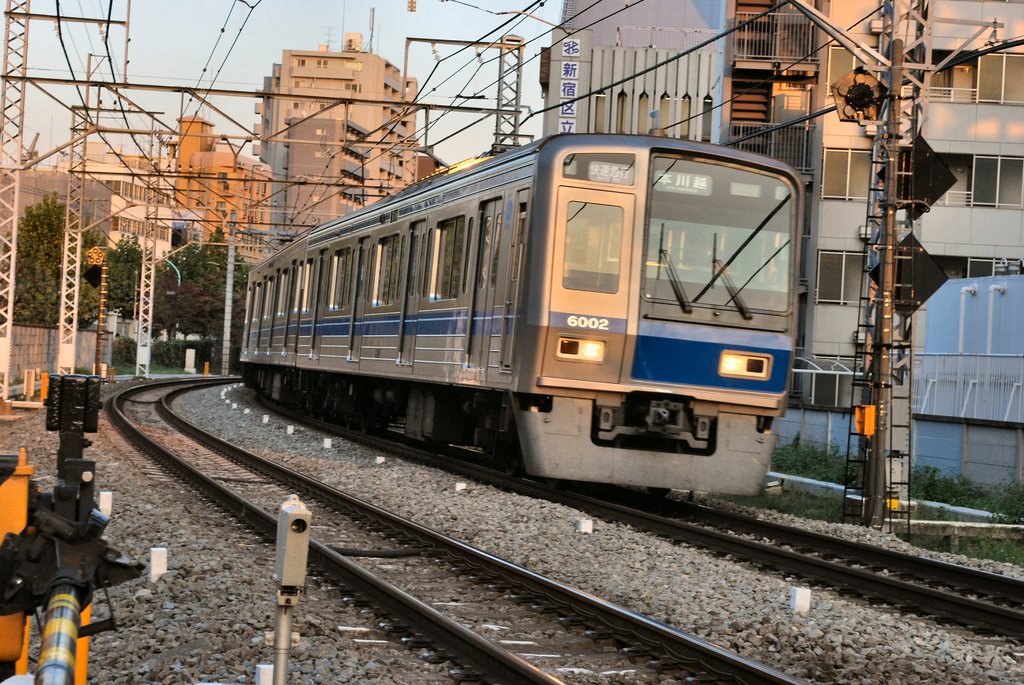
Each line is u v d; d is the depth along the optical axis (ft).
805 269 213.66
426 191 114.83
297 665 39.04
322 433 150.82
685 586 58.18
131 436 137.18
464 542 69.82
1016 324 155.43
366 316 130.62
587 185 83.97
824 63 213.87
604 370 84.12
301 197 594.65
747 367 86.33
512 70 162.91
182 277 508.53
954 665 46.14
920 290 94.99
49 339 292.61
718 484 87.35
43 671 18.29
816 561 65.00
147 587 51.19
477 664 40.73
